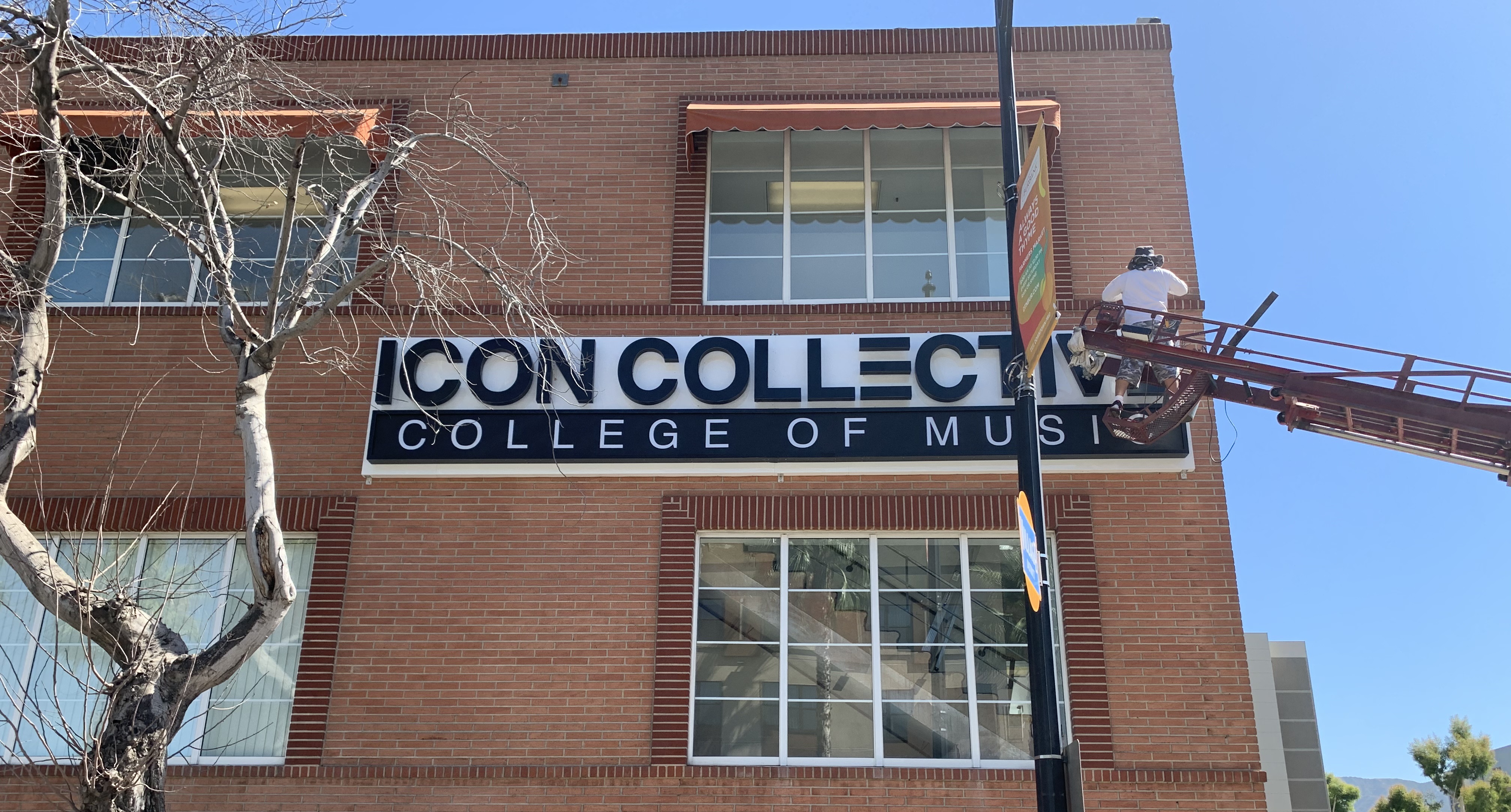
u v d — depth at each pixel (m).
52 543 11.52
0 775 10.42
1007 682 10.88
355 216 9.70
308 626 11.04
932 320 12.02
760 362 11.73
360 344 12.13
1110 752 10.30
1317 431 9.80
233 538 11.59
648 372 11.83
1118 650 10.66
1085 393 11.39
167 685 7.38
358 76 13.48
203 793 10.46
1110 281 12.13
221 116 9.53
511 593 11.16
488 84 13.41
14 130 11.17
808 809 10.30
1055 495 11.22
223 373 12.12
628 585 11.14
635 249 12.55
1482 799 47.88
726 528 11.36
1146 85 13.05
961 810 10.23
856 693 10.89
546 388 11.67
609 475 11.52
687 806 10.34
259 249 13.00
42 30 8.59
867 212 12.91
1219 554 10.95
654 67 13.45
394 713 10.73
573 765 10.51
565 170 12.96
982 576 11.26
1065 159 12.71
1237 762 10.25
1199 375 10.24
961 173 13.05
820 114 12.40
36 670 11.11
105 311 12.34
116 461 11.72
